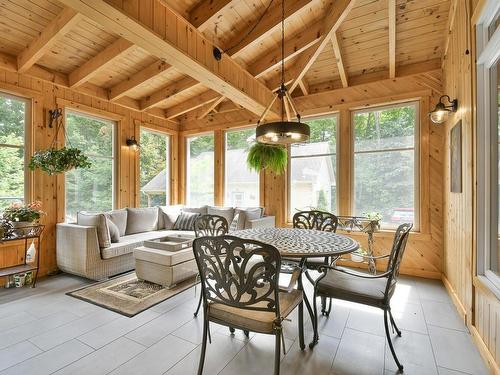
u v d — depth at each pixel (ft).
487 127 6.38
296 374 5.50
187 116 18.57
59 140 12.33
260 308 4.91
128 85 13.52
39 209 10.97
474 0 6.54
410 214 12.21
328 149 14.19
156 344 6.51
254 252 4.80
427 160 11.63
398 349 6.34
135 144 15.42
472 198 6.80
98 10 6.29
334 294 6.34
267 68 12.27
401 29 10.72
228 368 5.67
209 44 9.55
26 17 9.26
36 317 7.84
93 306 8.55
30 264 10.82
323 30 10.30
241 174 16.97
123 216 14.02
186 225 15.72
